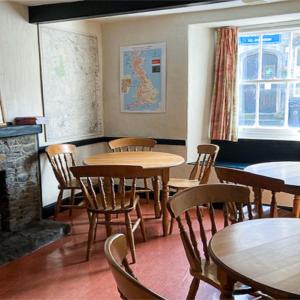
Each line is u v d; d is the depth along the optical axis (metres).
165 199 3.41
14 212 3.47
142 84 4.64
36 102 3.85
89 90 4.65
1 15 3.38
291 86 4.30
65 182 3.80
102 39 4.80
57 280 2.64
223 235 1.63
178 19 4.27
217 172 2.62
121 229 3.64
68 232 3.57
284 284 1.22
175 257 2.99
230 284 1.58
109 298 2.39
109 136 4.97
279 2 3.71
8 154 3.36
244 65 4.53
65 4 3.48
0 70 3.39
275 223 1.78
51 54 4.00
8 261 2.92
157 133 4.64
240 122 4.66
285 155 4.40
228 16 4.01
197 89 4.49
